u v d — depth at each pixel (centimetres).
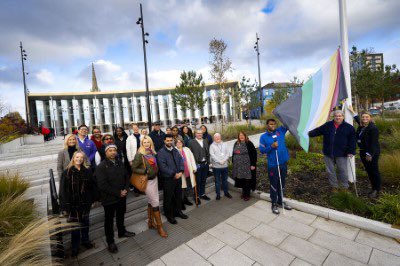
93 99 3534
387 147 679
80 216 320
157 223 369
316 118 463
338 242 309
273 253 298
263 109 1944
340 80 481
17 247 226
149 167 365
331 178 436
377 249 287
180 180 432
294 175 581
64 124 3338
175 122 3766
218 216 429
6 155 998
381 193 421
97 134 492
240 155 495
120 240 364
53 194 349
